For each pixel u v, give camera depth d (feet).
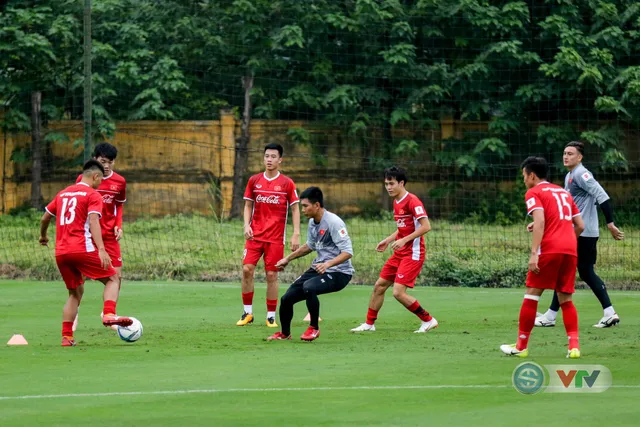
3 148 298.76
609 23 305.73
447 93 309.22
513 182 308.60
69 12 302.45
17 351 96.68
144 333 114.32
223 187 301.02
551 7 309.83
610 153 289.33
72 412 64.95
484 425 60.39
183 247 229.66
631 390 73.00
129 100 306.96
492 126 304.71
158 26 309.42
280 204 127.34
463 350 96.68
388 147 314.55
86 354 94.27
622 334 110.73
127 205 301.02
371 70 307.37
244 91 317.83
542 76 305.73
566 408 65.77
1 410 65.72
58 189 301.63
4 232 247.50
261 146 308.60
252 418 62.80
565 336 109.19
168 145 301.63
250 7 299.38
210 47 310.24
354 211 307.99
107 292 105.81
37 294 161.27
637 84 285.23
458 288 179.32
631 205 299.58
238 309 144.36
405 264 114.73
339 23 301.22
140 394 71.56
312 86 312.50
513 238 243.81
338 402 68.23
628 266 203.72
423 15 311.27
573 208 93.61
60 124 302.25
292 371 82.64
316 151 310.45
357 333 114.62
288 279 192.65
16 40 287.69
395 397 70.08
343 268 110.01
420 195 312.09
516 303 150.82
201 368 84.64
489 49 303.07
